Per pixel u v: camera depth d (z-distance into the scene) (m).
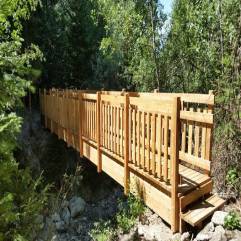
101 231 6.28
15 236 2.75
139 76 11.78
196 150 4.25
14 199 3.04
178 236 3.89
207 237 3.65
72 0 15.70
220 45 6.52
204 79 9.01
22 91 2.71
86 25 15.98
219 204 4.17
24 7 5.36
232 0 6.15
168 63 11.34
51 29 14.41
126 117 4.90
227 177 4.84
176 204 3.93
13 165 2.84
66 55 15.48
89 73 16.17
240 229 3.74
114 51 14.43
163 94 5.82
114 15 12.82
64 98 9.02
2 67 2.63
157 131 4.25
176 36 10.76
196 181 4.32
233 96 4.82
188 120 4.28
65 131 9.13
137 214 4.93
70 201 9.91
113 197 10.94
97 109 6.14
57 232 8.45
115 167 5.59
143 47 11.46
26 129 12.48
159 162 4.19
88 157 7.11
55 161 11.88
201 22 8.36
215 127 5.06
